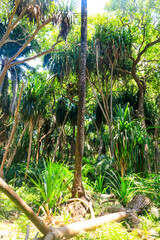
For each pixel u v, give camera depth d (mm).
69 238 2496
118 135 5383
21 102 8680
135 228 3229
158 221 3609
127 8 10273
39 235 2777
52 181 4129
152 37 11320
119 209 3762
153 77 11445
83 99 4555
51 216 3293
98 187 5367
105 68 9180
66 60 9117
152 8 10453
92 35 8914
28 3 7523
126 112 5895
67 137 15320
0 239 2506
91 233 2805
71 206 3854
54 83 10883
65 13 7516
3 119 13281
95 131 13633
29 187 5746
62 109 11797
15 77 15656
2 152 10703
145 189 4301
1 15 11680
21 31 13352
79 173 4289
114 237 2580
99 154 8789
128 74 9914
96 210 3975
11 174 7844
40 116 8383
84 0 4949
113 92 10727
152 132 10391
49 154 11711
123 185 4641
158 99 10984
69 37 9312
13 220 3330
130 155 5281
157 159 8562
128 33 8789
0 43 7570
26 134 10930
